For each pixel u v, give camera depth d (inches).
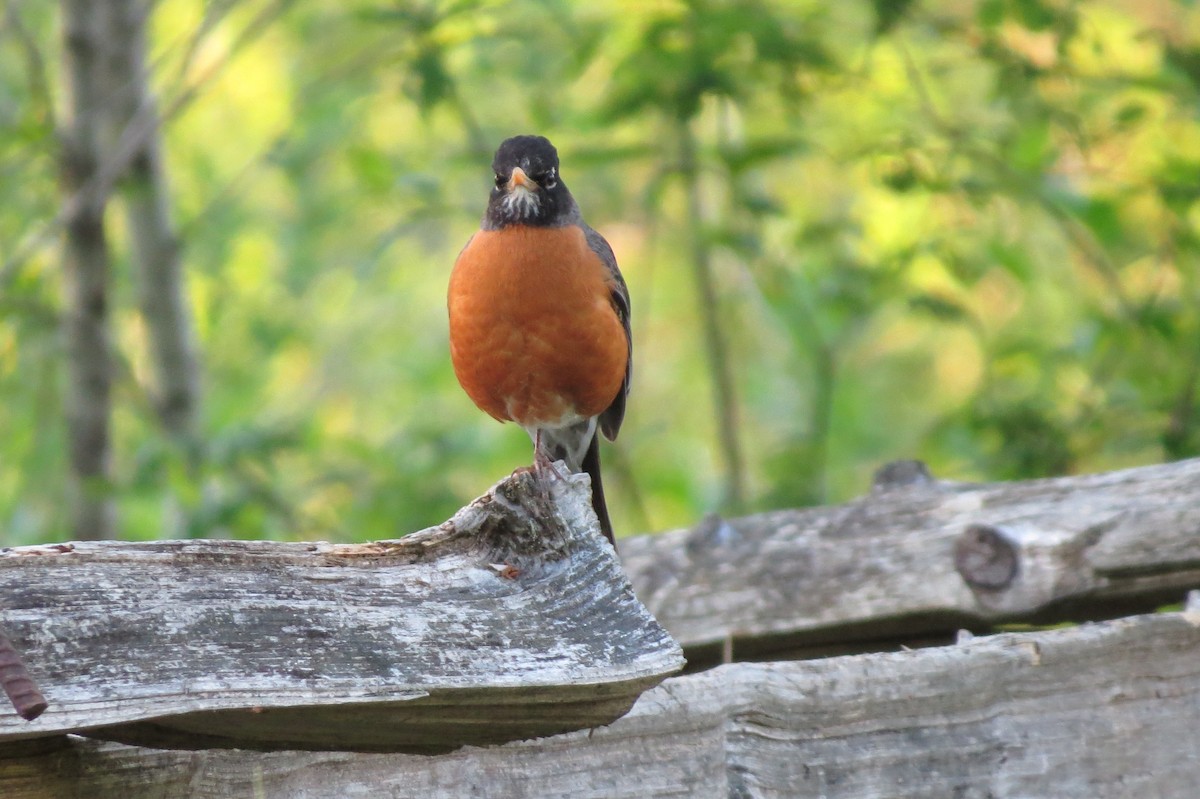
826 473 535.5
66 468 523.8
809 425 559.8
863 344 630.5
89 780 139.4
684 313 689.6
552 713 142.3
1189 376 423.5
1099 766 191.5
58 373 533.3
